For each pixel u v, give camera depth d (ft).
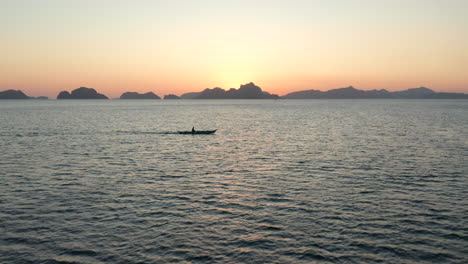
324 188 91.25
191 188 91.97
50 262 52.54
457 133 216.95
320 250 56.29
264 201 80.64
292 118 390.83
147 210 74.49
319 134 219.41
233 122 338.54
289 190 89.66
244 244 58.49
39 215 71.15
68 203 78.79
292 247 57.36
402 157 134.51
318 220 68.64
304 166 119.96
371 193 86.33
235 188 91.97
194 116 447.83
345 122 317.63
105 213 72.59
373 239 60.13
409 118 368.27
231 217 70.54
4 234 61.98
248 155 144.15
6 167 117.91
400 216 70.54
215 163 127.03
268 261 52.95
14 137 204.44
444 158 131.75
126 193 86.89
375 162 125.18
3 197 82.99
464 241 59.26
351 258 53.78
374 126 272.10
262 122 334.44
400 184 94.79
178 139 201.36
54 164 123.75
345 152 147.95
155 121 350.02
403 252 55.52
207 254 55.11
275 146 169.48
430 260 53.11
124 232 63.10
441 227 65.00
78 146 169.99
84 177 103.76
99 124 302.25
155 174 108.58
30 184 95.20
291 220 68.74
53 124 296.51
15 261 52.60
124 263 52.26
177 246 57.77
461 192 86.74
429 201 79.82
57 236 61.31
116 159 135.13
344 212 72.95
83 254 54.95
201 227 65.51
